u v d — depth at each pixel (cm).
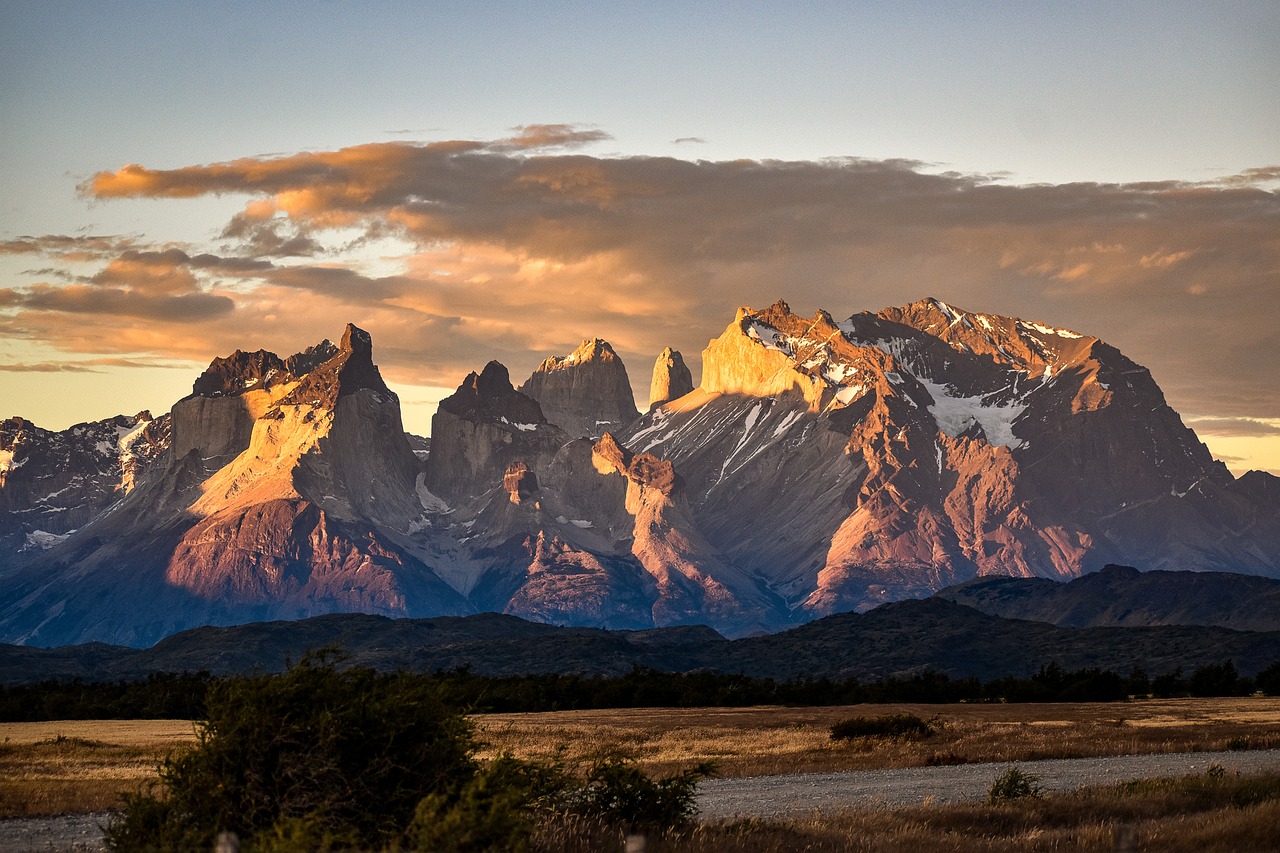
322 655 4062
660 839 4472
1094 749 9856
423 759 3934
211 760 3834
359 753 3884
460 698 4134
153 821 3891
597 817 4697
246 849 3584
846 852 4491
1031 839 4822
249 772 3806
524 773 4469
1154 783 6488
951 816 5422
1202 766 8450
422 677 4097
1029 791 6359
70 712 18400
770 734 12812
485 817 3669
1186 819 5212
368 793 3847
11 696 19125
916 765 8881
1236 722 14425
